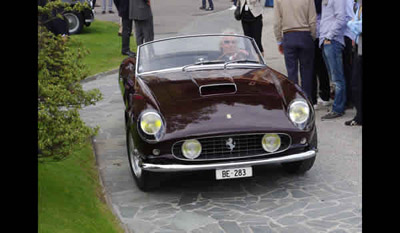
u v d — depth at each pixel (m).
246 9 10.47
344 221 4.36
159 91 5.32
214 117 4.85
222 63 6.18
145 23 12.52
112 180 5.61
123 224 4.46
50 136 4.38
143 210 4.79
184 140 4.70
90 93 4.86
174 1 24.58
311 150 5.04
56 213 4.26
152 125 4.79
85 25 16.42
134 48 13.98
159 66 6.14
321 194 4.97
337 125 7.25
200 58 6.21
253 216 4.55
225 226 4.36
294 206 4.72
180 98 5.15
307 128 4.94
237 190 5.18
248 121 4.82
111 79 11.12
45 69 4.46
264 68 6.13
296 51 7.65
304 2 7.39
